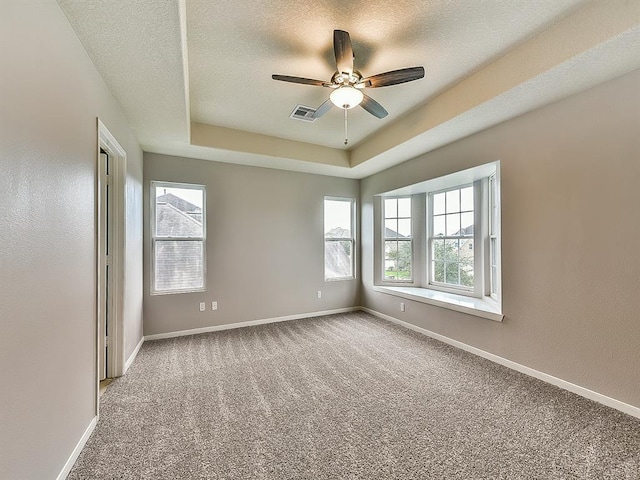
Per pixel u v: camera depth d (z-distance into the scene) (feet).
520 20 6.08
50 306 4.34
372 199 15.75
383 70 7.91
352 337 11.89
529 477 4.73
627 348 6.45
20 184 3.67
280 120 10.96
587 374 7.13
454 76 8.18
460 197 12.89
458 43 6.81
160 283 12.07
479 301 11.18
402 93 9.08
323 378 8.28
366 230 16.29
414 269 14.90
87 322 5.69
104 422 6.22
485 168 10.00
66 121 4.85
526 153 8.40
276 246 14.47
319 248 15.67
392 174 14.14
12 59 3.49
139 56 5.90
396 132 11.17
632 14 5.12
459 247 12.93
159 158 12.02
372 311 15.80
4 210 3.36
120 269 8.47
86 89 5.69
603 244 6.84
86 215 5.66
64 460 4.72
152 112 8.34
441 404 6.90
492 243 11.32
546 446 5.45
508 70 7.15
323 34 6.47
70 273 4.98
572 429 5.93
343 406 6.84
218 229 13.12
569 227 7.46
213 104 9.66
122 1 4.57
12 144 3.51
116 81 6.77
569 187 7.45
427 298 12.02
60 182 4.66
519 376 8.34
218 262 13.10
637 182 6.31
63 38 4.75
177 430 5.96
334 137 12.69
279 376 8.41
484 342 9.73
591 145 7.02
